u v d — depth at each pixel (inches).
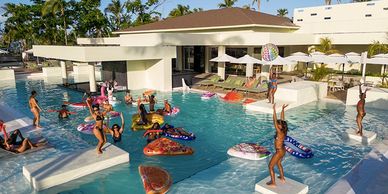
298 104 660.1
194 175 333.1
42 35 1727.4
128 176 328.5
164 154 381.1
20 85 973.2
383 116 577.6
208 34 959.6
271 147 418.0
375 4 1003.9
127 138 448.1
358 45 1152.2
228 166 356.2
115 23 1962.4
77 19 1656.0
